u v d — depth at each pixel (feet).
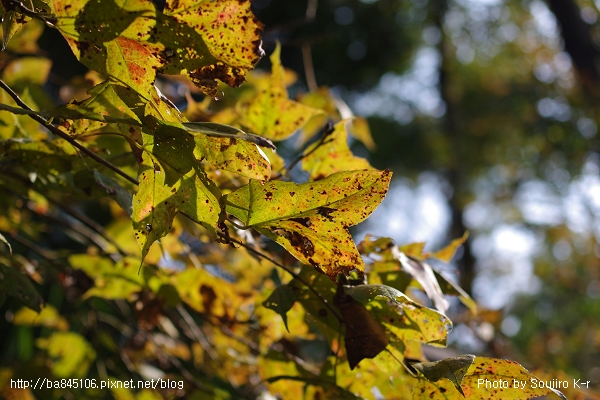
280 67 2.12
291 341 2.52
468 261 10.83
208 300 2.40
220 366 2.75
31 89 2.62
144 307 2.44
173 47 1.52
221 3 1.49
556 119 12.89
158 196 1.56
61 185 1.99
